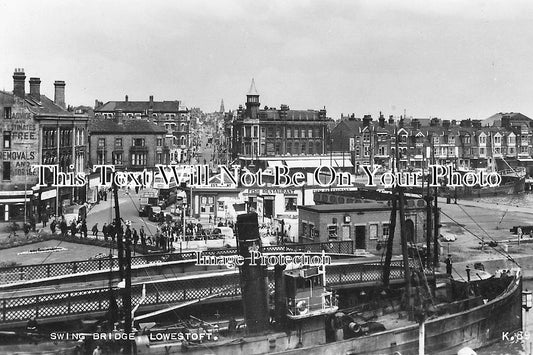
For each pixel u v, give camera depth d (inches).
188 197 2979.8
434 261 1833.2
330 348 1136.8
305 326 1151.0
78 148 3508.9
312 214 2133.4
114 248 2080.5
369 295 1519.4
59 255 1953.7
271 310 1222.3
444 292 1593.3
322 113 5625.0
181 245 2048.5
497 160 6471.5
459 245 2482.8
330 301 1204.5
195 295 1341.0
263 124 5423.2
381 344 1198.9
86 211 3019.2
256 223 1130.7
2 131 2871.6
